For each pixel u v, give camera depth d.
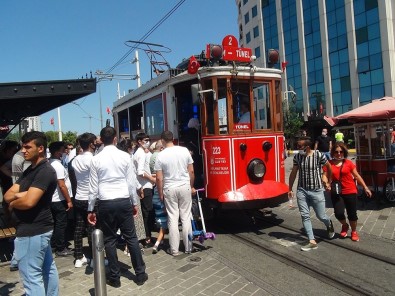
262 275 4.92
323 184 6.30
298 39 40.94
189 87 7.75
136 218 6.21
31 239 3.61
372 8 33.56
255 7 46.72
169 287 4.68
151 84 8.91
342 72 36.66
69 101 6.80
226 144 6.80
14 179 5.72
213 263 5.43
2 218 6.03
